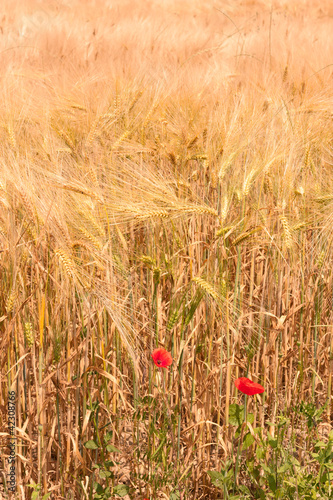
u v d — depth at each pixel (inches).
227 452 116.2
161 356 99.7
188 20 617.3
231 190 124.9
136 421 118.3
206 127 181.5
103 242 106.5
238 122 157.0
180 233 127.9
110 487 109.7
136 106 213.5
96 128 183.0
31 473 113.9
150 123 200.7
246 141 141.6
